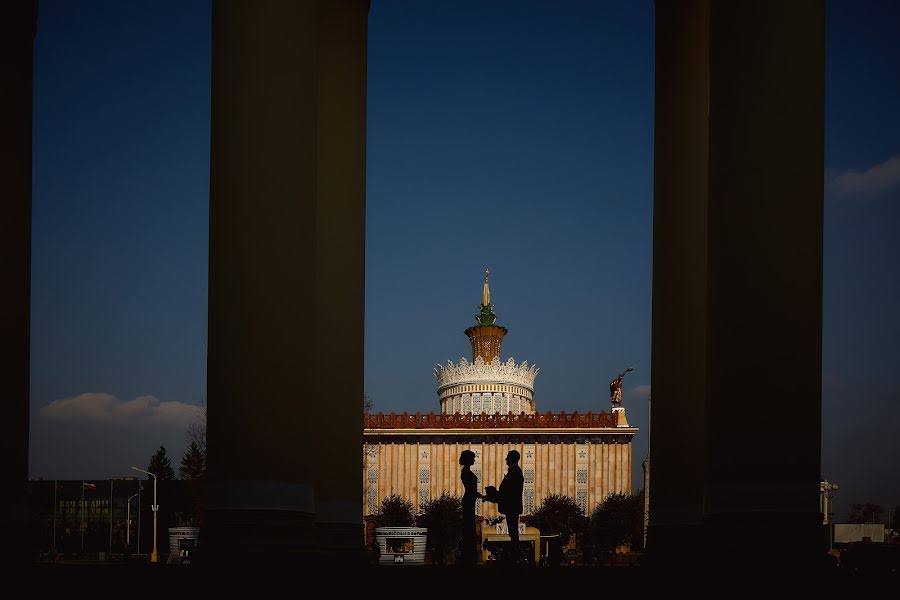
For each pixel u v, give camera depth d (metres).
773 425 10.45
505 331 145.25
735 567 10.34
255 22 11.49
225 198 11.28
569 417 114.56
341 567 16.41
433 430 114.62
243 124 11.35
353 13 19.39
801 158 10.70
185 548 62.69
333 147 18.94
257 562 10.66
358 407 18.58
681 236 17.33
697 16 17.58
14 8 13.61
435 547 95.88
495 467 114.00
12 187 13.49
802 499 10.33
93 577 11.85
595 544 98.81
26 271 13.59
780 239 10.62
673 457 16.94
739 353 10.65
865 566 24.88
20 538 12.99
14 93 13.59
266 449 10.97
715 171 11.15
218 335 11.15
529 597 10.83
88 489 119.31
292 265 11.36
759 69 10.85
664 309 17.41
